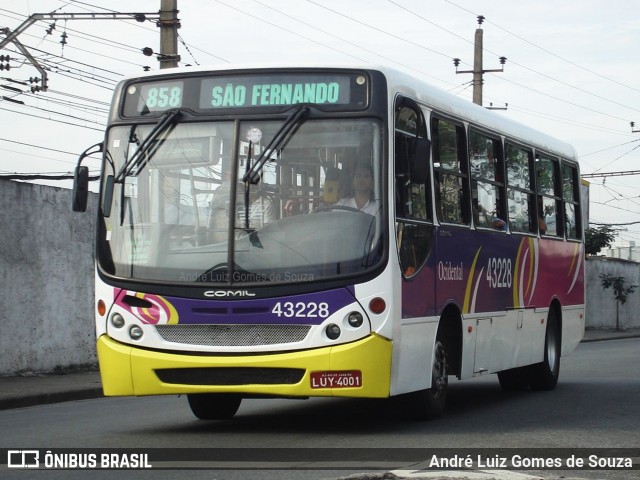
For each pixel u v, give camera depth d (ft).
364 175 33.09
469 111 42.16
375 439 32.99
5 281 61.46
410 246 34.73
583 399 47.75
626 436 34.12
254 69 34.17
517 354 47.39
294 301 32.35
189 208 33.60
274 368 32.35
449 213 39.01
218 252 33.04
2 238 61.21
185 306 32.91
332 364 32.04
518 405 45.03
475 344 41.47
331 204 32.94
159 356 32.91
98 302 34.06
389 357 32.65
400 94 34.73
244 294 32.55
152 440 33.37
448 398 49.11
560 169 55.42
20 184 62.69
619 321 188.14
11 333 61.98
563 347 55.01
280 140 33.37
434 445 31.60
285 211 33.01
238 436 34.01
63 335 66.23
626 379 60.44
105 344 33.71
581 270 59.26
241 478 25.96
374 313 32.40
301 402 46.24
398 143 34.24
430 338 36.47
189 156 33.99
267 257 32.76
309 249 32.68
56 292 65.67
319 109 33.55
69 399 54.13
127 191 34.37
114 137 35.01
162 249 33.58
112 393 33.65
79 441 33.53
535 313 49.98
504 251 45.29
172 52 73.36
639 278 199.82
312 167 33.22
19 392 52.65
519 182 48.32
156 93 34.91
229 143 33.68
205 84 34.40
